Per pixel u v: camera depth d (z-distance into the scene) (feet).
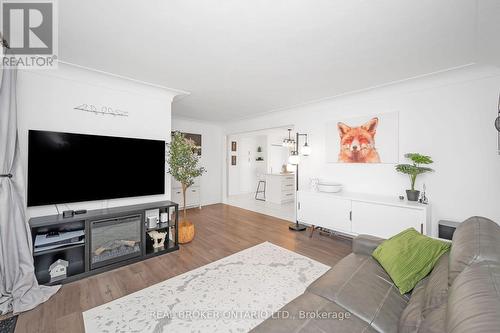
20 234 6.32
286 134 26.91
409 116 9.48
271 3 4.66
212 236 11.49
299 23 5.34
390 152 10.05
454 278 3.25
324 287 4.48
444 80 8.54
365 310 3.81
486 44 6.13
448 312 2.47
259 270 7.88
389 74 8.38
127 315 5.61
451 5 4.63
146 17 5.12
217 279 7.29
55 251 6.95
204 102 12.50
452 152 8.48
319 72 8.27
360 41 6.15
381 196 10.14
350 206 9.90
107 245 8.19
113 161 8.69
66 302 6.11
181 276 7.48
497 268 2.76
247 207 18.86
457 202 8.40
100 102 8.77
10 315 5.59
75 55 6.97
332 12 4.94
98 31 5.68
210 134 19.69
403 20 5.19
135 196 9.33
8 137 6.36
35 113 7.44
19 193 6.56
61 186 7.57
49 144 7.36
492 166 7.72
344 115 11.63
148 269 7.96
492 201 7.73
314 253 9.38
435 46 6.34
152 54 6.93
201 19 5.20
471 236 3.71
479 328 1.86
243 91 10.49
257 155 28.14
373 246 5.92
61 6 4.71
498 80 7.55
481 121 7.89
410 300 3.95
